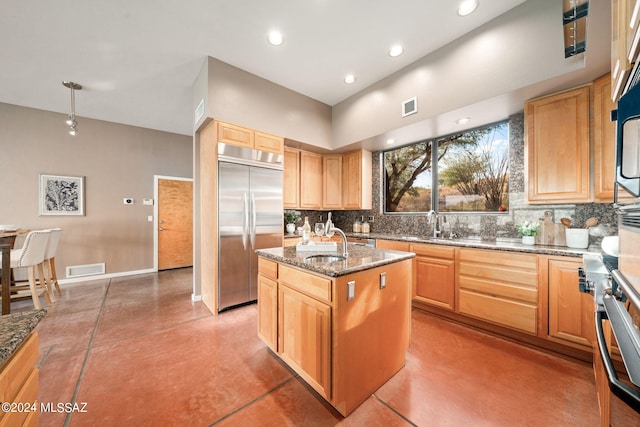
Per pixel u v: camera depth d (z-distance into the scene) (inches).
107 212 175.3
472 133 124.5
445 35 97.0
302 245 80.1
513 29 83.7
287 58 111.5
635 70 34.5
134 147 186.7
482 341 87.9
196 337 91.9
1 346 24.8
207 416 55.9
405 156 154.5
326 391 56.2
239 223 120.0
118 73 119.5
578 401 59.4
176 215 205.6
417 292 114.4
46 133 154.9
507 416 55.3
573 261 74.7
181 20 88.4
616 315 33.8
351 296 57.1
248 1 81.0
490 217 114.0
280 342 72.8
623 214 34.8
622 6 38.6
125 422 54.2
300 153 161.2
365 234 152.7
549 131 86.1
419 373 70.3
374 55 109.4
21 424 28.0
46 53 103.7
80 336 92.0
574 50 70.3
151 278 175.5
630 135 29.9
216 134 111.8
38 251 117.2
